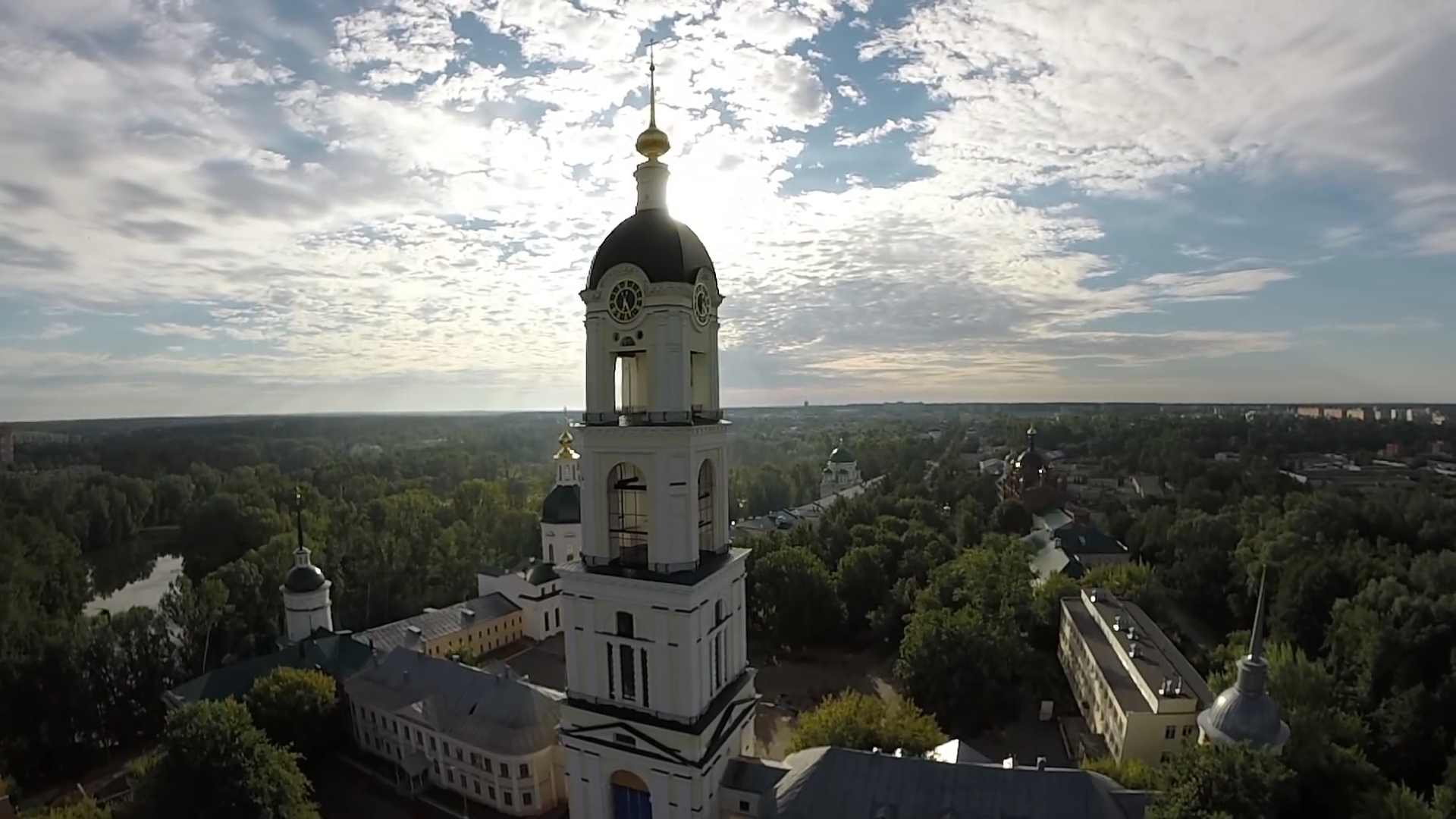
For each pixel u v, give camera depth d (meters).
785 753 88.31
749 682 60.38
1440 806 57.50
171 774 63.69
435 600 143.50
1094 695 90.81
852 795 52.56
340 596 135.50
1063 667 108.38
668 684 51.69
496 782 75.00
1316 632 112.06
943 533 173.50
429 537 157.88
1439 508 158.38
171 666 101.38
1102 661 90.50
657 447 51.47
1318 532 141.12
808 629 117.31
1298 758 59.00
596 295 53.38
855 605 125.31
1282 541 132.62
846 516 172.12
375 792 80.25
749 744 62.16
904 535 150.50
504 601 130.62
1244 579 129.62
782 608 117.88
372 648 101.88
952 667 87.50
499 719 77.06
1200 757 50.41
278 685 86.50
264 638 117.75
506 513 178.38
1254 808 46.44
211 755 64.12
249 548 172.75
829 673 111.88
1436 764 76.12
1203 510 185.00
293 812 65.44
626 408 58.78
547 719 77.25
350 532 158.75
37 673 90.75
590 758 55.31
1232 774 48.41
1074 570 135.75
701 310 54.53
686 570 52.59
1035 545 160.25
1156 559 158.50
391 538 150.75
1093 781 51.62
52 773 89.62
